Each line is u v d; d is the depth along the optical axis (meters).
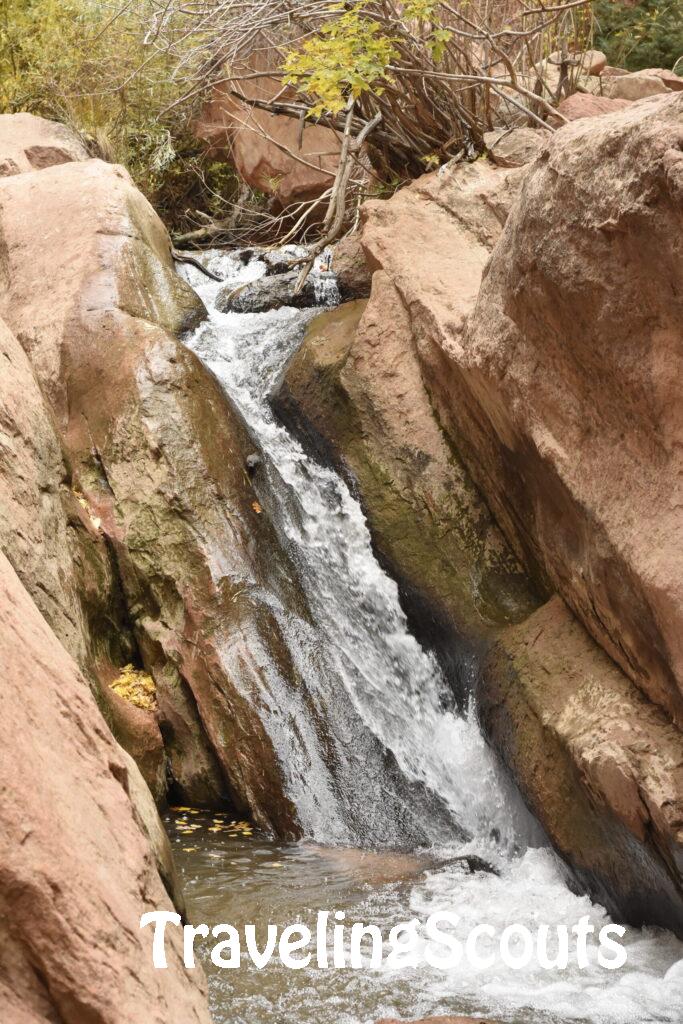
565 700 5.38
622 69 12.66
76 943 2.71
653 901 4.82
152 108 12.56
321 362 7.87
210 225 13.52
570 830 5.23
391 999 4.22
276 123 12.12
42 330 7.54
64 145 11.04
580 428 5.10
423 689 6.85
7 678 3.03
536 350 5.26
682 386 4.29
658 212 4.03
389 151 9.52
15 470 5.38
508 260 5.35
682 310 4.13
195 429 7.19
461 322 6.78
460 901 5.25
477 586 6.80
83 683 3.49
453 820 6.19
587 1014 4.12
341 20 7.53
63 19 12.62
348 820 6.18
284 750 6.36
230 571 6.84
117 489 6.93
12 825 2.71
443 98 8.96
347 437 7.64
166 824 6.28
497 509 6.81
